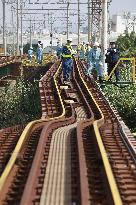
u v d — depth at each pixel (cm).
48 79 4644
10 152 1855
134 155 1700
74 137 2173
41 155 1733
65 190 1364
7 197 1285
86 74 5047
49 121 2470
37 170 1518
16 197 1284
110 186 1285
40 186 1397
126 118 3456
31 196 1277
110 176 1378
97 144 1828
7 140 2112
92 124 2292
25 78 7881
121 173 1535
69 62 4669
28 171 1547
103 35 5006
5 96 5488
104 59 4894
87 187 1338
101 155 1641
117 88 4103
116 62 4438
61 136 2212
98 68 4800
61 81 4594
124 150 1858
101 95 3550
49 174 1535
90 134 2212
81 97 3591
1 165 1620
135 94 3822
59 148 1933
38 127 2431
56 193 1334
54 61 8819
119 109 3522
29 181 1338
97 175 1515
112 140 2055
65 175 1521
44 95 3562
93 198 1283
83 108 3209
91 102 3325
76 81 4506
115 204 1144
